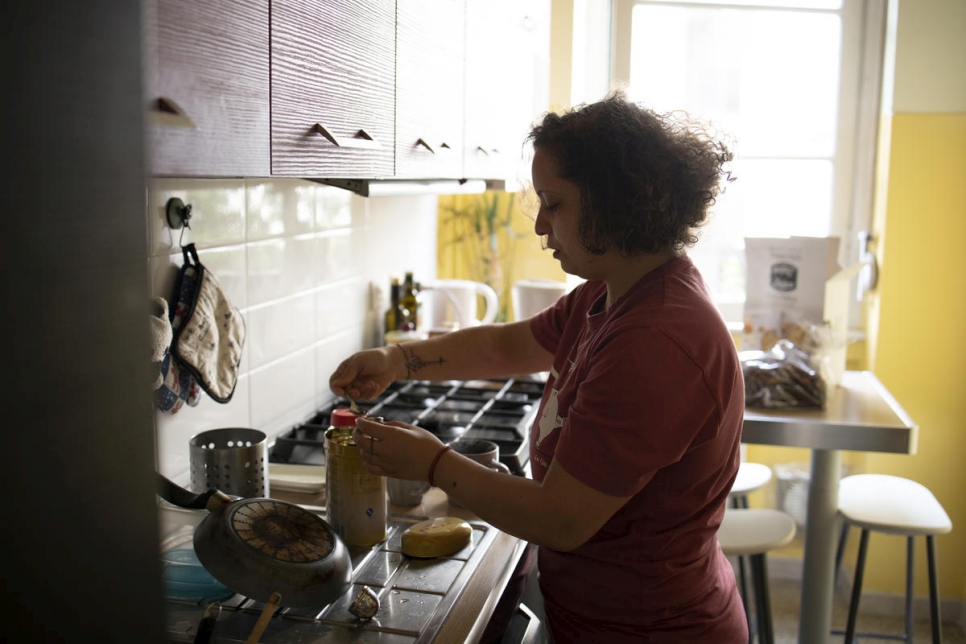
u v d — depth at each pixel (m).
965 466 3.07
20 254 0.38
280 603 1.01
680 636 1.21
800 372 2.23
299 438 1.86
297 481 1.58
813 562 2.22
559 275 3.21
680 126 1.14
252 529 1.05
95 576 0.43
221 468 1.35
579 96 3.09
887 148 3.03
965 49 2.92
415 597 1.15
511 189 2.46
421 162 1.61
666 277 1.14
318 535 1.10
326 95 1.15
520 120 2.51
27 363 0.39
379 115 1.37
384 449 1.15
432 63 1.66
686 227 1.15
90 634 0.43
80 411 0.42
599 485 1.04
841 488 2.51
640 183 1.08
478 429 1.91
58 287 0.40
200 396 1.58
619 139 1.08
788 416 2.14
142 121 0.44
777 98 3.21
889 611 3.17
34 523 0.40
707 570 1.23
